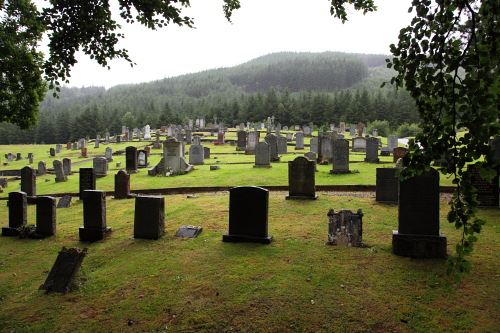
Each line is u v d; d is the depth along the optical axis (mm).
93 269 7859
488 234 8703
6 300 6668
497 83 3197
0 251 9797
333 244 8344
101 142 60156
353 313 5434
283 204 12648
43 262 8727
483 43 3580
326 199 13203
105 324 5523
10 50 10984
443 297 5785
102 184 20797
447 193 14070
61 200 15758
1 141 85125
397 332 4938
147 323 5477
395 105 76125
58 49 7922
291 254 7883
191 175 21594
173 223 10984
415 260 7281
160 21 8719
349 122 75938
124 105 129125
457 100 3568
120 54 8852
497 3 3492
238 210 9008
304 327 5145
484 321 5082
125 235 10258
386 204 12117
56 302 6344
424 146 3871
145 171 25625
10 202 11672
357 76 176250
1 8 10523
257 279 6727
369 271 6855
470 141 3449
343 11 7676
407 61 4090
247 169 22109
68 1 7473
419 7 3936
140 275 7250
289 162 13398
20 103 12539
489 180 3217
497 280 6266
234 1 9867
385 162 23469
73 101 173750
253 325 5258
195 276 7020
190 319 5504
